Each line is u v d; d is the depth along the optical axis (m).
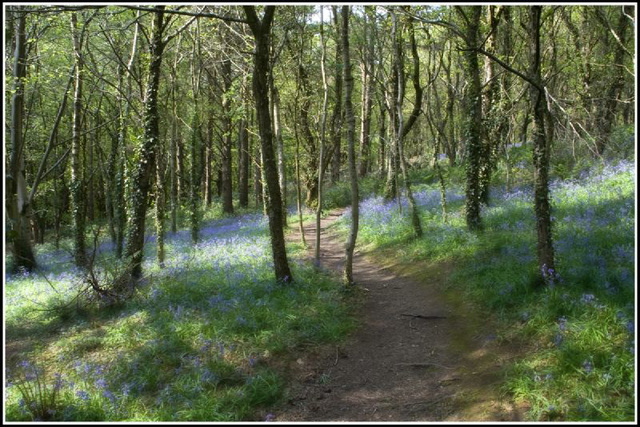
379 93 24.66
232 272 11.35
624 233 8.62
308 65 19.50
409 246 12.89
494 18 13.73
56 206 25.03
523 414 5.19
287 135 22.75
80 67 15.08
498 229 11.63
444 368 6.86
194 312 8.85
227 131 25.50
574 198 12.45
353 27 18.78
